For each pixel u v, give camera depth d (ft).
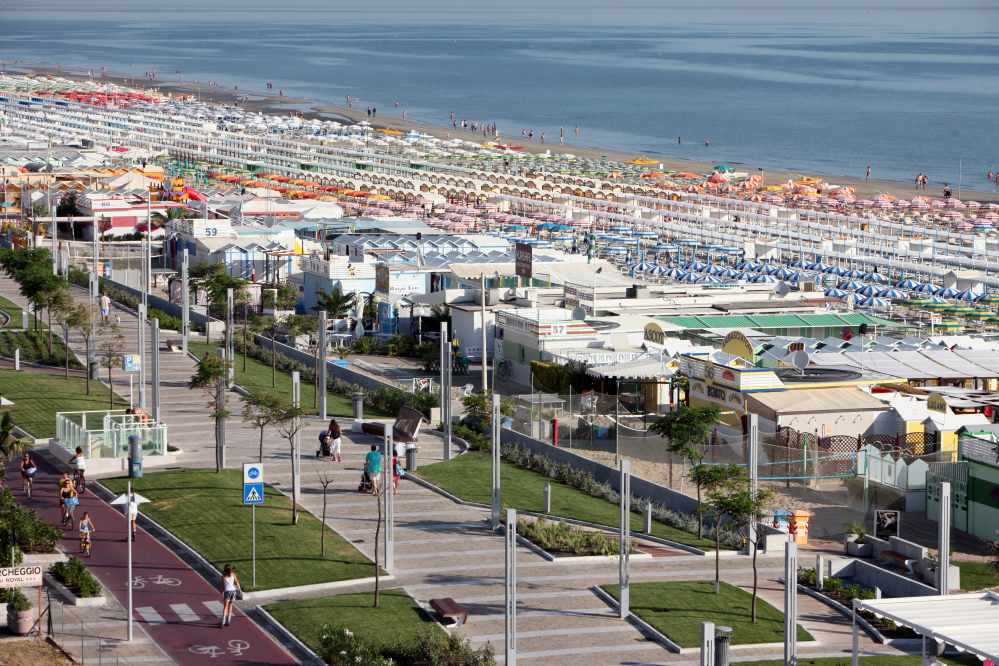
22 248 483.10
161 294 456.45
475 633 156.87
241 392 299.79
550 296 398.42
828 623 169.17
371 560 182.50
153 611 160.25
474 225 644.69
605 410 290.76
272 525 195.42
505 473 243.40
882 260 532.32
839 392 274.57
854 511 225.56
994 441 219.20
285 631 153.48
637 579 182.50
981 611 135.95
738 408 272.72
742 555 199.62
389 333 403.54
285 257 471.21
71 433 229.66
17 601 151.53
